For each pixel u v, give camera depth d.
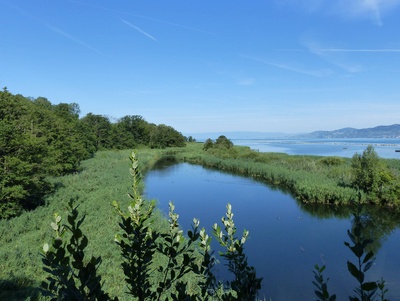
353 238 2.26
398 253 16.20
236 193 32.66
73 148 40.50
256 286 3.09
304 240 18.77
